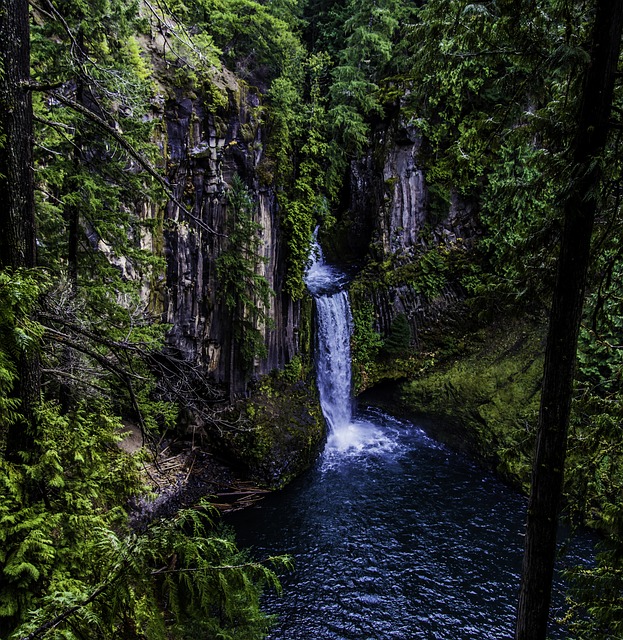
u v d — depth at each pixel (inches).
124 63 361.7
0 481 153.8
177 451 650.2
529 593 195.8
